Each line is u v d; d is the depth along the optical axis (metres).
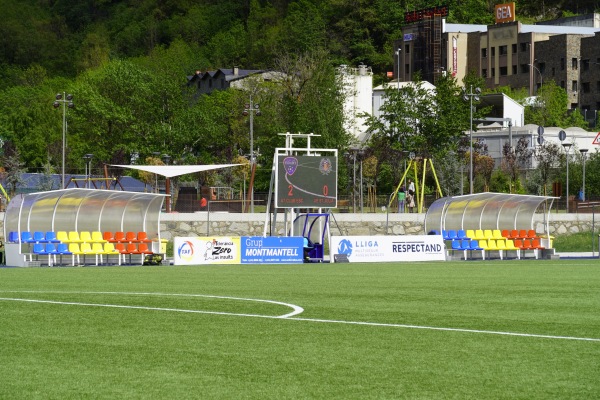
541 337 21.84
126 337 21.64
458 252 70.12
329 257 66.19
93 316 25.75
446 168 115.69
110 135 143.38
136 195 64.31
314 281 40.88
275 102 155.88
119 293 33.31
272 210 90.38
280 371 17.50
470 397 15.39
